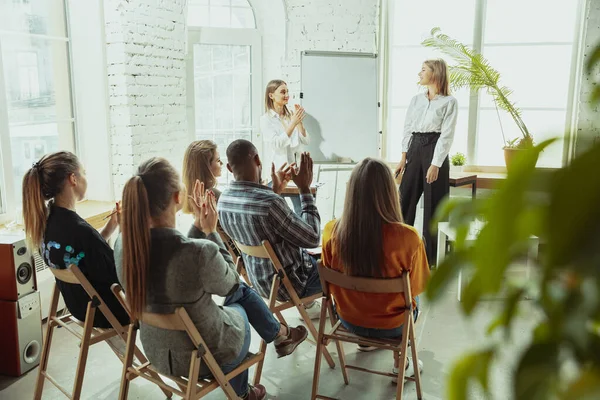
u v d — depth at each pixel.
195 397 2.00
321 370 2.97
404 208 4.77
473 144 5.50
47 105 4.03
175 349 2.01
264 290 2.80
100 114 4.31
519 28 5.27
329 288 2.44
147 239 1.89
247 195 2.62
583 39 4.98
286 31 5.35
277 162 4.80
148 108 4.51
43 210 2.46
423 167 4.61
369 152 5.26
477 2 5.30
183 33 4.93
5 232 3.17
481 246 0.24
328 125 5.19
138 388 2.81
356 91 5.21
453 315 3.64
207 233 2.18
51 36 4.03
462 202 0.26
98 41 4.19
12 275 2.87
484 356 0.27
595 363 0.23
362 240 2.20
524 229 0.23
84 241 2.41
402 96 5.66
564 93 5.25
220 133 5.52
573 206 0.21
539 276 0.23
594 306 0.22
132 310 1.95
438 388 2.74
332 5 5.29
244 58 5.46
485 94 5.40
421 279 2.30
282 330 2.71
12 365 2.91
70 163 2.48
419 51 5.52
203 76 5.35
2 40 3.58
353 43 5.35
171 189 1.97
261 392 2.61
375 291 2.24
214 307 2.03
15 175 3.77
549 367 0.23
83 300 2.48
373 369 2.97
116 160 4.41
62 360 3.10
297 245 2.68
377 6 5.32
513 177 0.23
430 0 5.41
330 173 5.52
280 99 4.79
